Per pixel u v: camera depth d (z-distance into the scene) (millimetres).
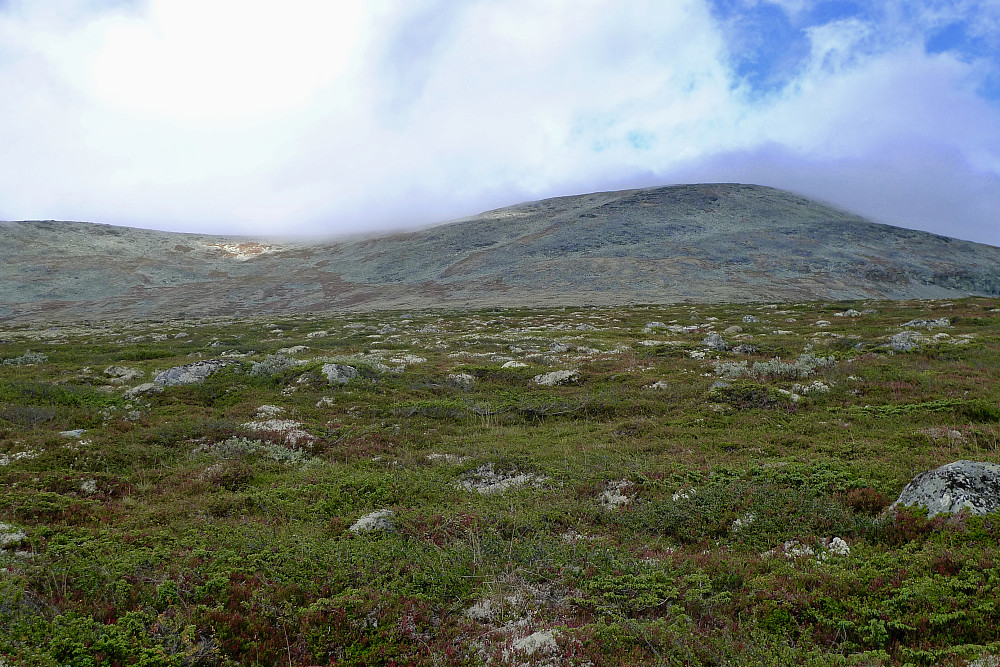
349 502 13234
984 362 25984
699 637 7121
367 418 22234
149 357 44000
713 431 17984
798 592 7957
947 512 9320
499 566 9211
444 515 11773
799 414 19562
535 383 28172
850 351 32031
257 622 7629
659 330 53000
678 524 11094
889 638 6996
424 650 7254
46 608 7715
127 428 20219
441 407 23141
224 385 27406
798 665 6508
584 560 9383
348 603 7992
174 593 8195
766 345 37688
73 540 10125
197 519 11945
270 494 13586
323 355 41094
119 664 6719
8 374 33031
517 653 7039
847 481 12055
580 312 84688
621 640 7199
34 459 16125
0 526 10562
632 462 14969
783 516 10648
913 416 18141
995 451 13586
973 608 6977
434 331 61469
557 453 16484
